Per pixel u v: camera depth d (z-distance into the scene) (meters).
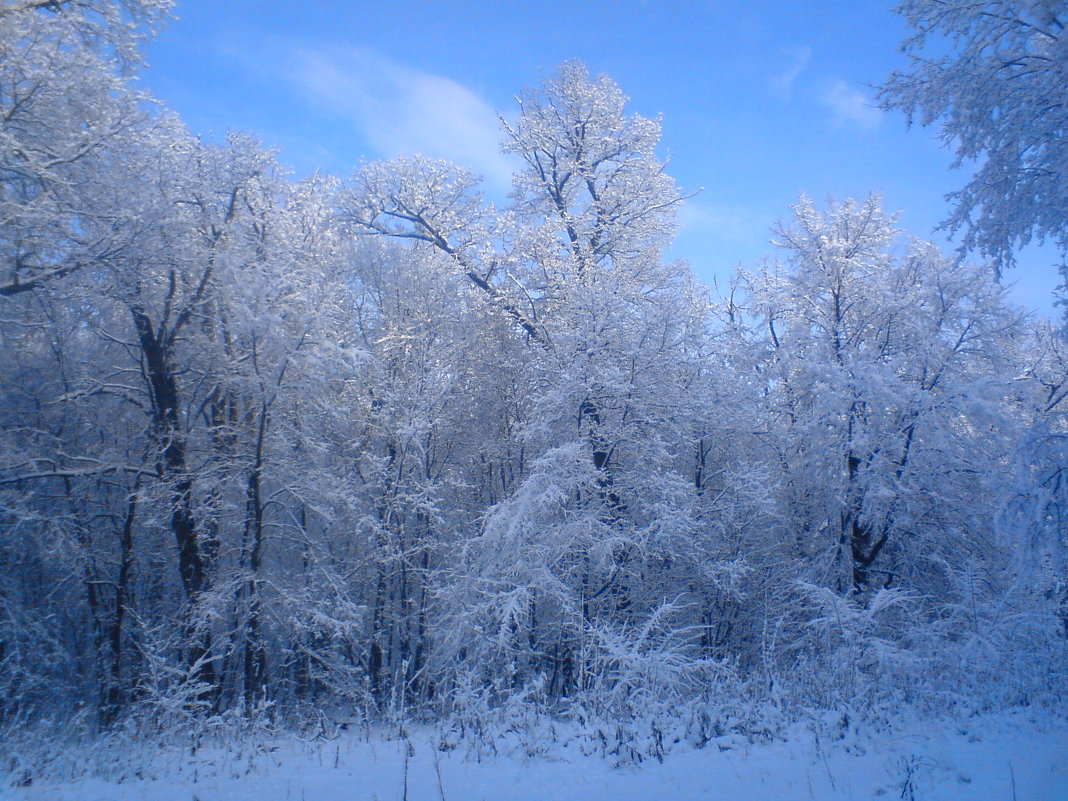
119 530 16.84
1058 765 6.26
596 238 21.05
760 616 17.16
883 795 5.81
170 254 14.82
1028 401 15.09
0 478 13.93
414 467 18.92
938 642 9.99
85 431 17.42
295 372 15.48
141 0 15.02
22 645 13.84
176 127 16.08
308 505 15.77
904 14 10.42
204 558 15.23
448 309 21.64
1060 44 8.67
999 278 10.54
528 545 14.85
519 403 19.73
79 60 13.75
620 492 16.66
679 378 17.38
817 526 18.19
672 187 21.97
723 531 16.34
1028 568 9.68
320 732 9.14
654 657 9.06
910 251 18.45
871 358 17.11
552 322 18.59
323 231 19.00
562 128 22.44
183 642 14.83
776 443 18.97
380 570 18.11
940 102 10.33
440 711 10.92
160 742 8.71
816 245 18.55
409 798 6.21
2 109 12.92
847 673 9.16
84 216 13.66
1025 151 9.85
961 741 7.15
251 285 14.55
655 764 6.91
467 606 14.70
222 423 17.36
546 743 7.74
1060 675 9.34
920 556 16.91
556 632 15.94
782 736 7.54
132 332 17.72
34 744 8.30
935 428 15.99
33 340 15.23
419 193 23.00
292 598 14.71
